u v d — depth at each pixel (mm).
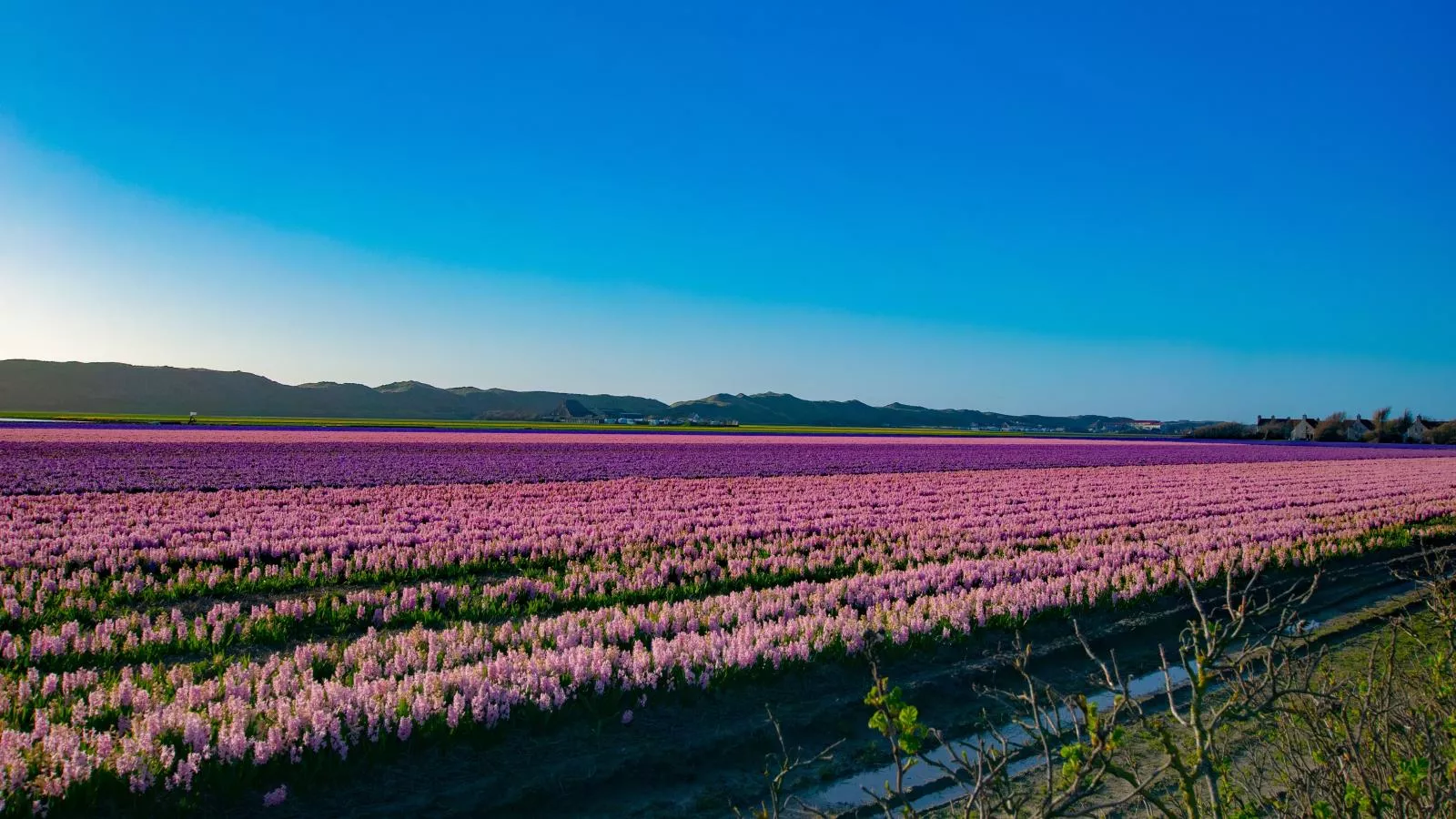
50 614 11352
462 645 9359
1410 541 19828
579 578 13984
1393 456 63656
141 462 36094
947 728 8219
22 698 7598
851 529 20656
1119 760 6848
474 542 17266
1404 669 6953
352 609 12281
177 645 10156
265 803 6270
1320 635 10812
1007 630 11570
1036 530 20703
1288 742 4758
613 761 7250
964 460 50625
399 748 7195
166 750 6301
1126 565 15445
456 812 6434
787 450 57938
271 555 16391
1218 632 3895
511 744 7551
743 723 8180
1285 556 16719
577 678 8383
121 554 15102
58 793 5902
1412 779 3727
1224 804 4566
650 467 40156
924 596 12469
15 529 18094
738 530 19672
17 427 64938
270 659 9016
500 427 100562
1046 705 8750
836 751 7730
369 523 20344
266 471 33594
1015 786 6531
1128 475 40719
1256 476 40438
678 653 9219
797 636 10312
